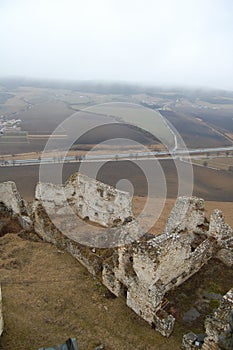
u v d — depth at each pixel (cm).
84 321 1392
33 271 1752
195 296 1545
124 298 1546
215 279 1675
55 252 1950
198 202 1938
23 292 1550
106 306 1495
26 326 1308
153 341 1290
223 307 1112
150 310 1365
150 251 1350
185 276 1630
